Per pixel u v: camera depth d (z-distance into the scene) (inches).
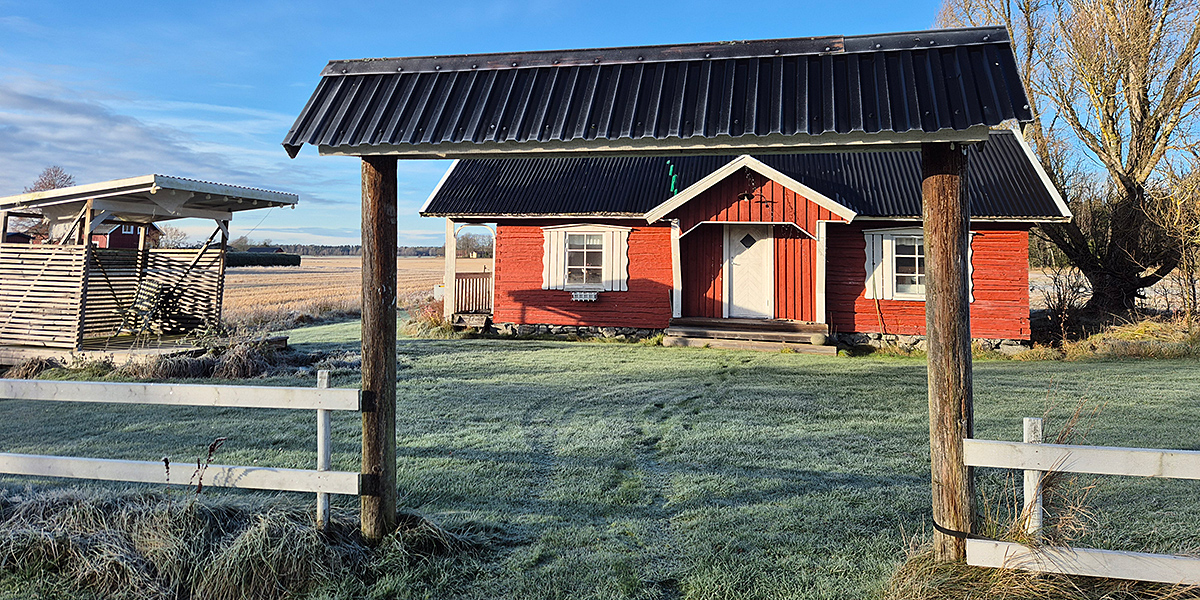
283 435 272.2
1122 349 528.4
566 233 660.1
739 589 145.0
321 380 156.3
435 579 148.5
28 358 436.1
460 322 691.4
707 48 150.9
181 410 319.6
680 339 593.0
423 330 682.8
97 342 481.4
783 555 161.3
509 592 144.9
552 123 143.7
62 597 141.1
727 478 219.9
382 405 157.3
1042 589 127.5
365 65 167.6
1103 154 742.5
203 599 140.0
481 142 144.5
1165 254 666.8
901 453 247.3
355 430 280.7
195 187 438.0
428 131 147.6
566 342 625.9
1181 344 527.2
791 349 559.2
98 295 473.1
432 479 217.9
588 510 194.1
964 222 134.6
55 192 448.1
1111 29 717.9
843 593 142.3
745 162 569.6
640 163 698.8
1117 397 346.6
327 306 979.3
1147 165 697.6
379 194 155.2
